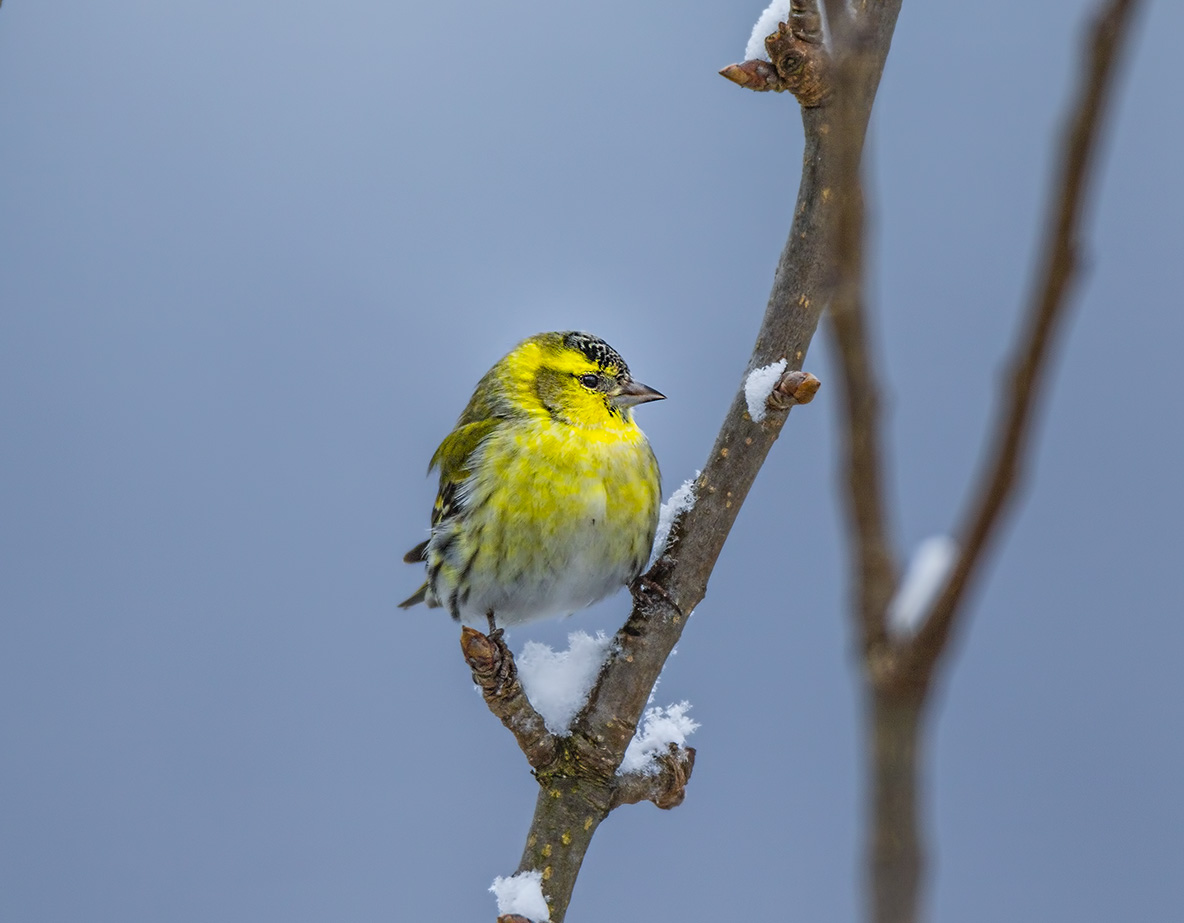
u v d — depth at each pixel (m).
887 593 1.15
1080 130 0.97
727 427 3.87
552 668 3.88
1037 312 1.02
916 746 1.19
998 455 1.07
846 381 1.12
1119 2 0.94
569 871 3.75
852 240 1.12
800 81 3.35
